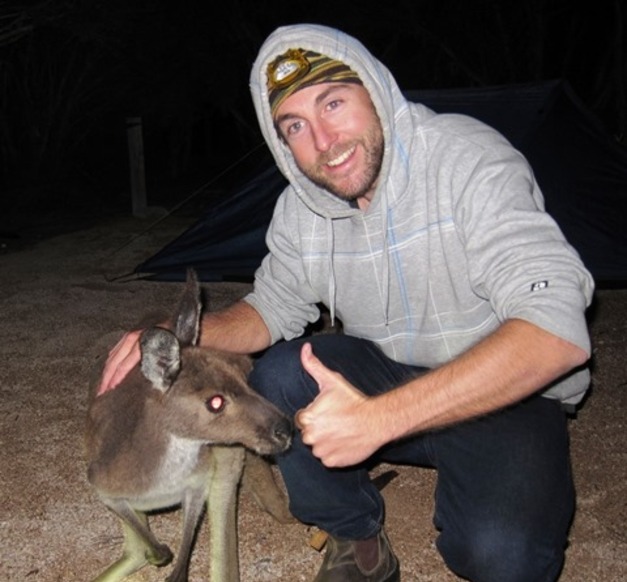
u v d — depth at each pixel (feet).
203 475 3.78
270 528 4.37
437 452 3.23
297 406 3.57
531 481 2.99
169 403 3.59
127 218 13.84
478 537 3.01
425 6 20.31
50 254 11.00
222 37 21.24
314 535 4.20
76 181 21.68
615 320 7.50
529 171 3.00
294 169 3.27
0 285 9.37
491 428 3.05
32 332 7.53
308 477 3.46
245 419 3.52
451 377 2.56
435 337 3.26
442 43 20.33
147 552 3.88
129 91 22.77
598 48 22.41
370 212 3.16
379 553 3.59
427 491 4.71
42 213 16.96
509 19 20.92
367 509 3.53
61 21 18.15
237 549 4.09
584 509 4.47
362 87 3.05
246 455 4.10
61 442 5.27
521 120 8.16
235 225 8.76
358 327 3.48
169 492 3.77
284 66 3.02
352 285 3.35
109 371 3.79
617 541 4.19
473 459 3.08
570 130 8.18
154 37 20.89
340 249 3.33
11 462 5.02
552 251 2.69
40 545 4.22
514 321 2.56
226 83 22.00
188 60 21.68
